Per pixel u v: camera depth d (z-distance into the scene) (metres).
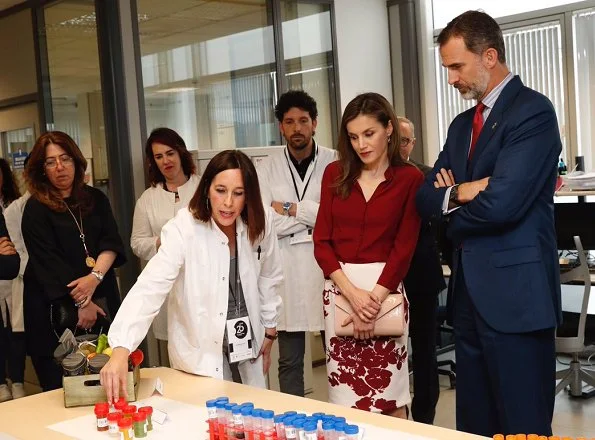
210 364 2.49
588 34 5.89
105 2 4.75
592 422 4.16
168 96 5.05
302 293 3.70
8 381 4.50
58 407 2.26
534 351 2.51
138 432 1.93
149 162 4.14
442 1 6.61
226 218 2.39
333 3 6.13
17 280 4.32
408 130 3.83
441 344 5.57
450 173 2.68
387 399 2.96
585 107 5.98
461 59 2.52
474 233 2.53
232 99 5.45
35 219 3.38
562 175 4.86
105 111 4.83
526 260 2.46
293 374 3.78
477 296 2.53
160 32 5.00
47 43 5.21
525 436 1.73
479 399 2.66
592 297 5.19
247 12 5.53
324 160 3.83
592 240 4.54
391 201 2.91
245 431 1.82
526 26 6.24
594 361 5.39
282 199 3.77
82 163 3.49
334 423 1.71
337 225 3.01
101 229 3.53
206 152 4.60
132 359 2.30
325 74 6.13
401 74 6.59
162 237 2.47
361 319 2.88
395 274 2.89
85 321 3.35
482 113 2.63
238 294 2.55
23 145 5.55
